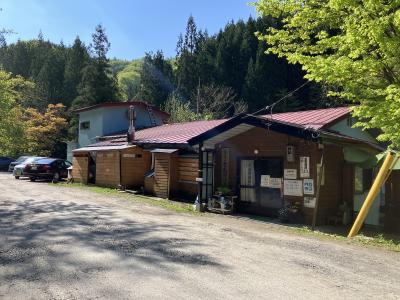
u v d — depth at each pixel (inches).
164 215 462.6
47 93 2166.6
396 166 412.2
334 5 373.4
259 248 302.5
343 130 544.1
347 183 501.0
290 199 490.6
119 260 249.0
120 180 761.0
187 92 2148.1
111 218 411.2
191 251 278.2
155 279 215.0
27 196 606.5
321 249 313.6
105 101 1963.6
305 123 522.3
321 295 203.5
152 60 2500.0
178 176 668.1
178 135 731.4
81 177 909.8
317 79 411.5
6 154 1485.0
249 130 549.3
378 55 389.7
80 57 2362.2
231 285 210.8
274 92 1892.2
